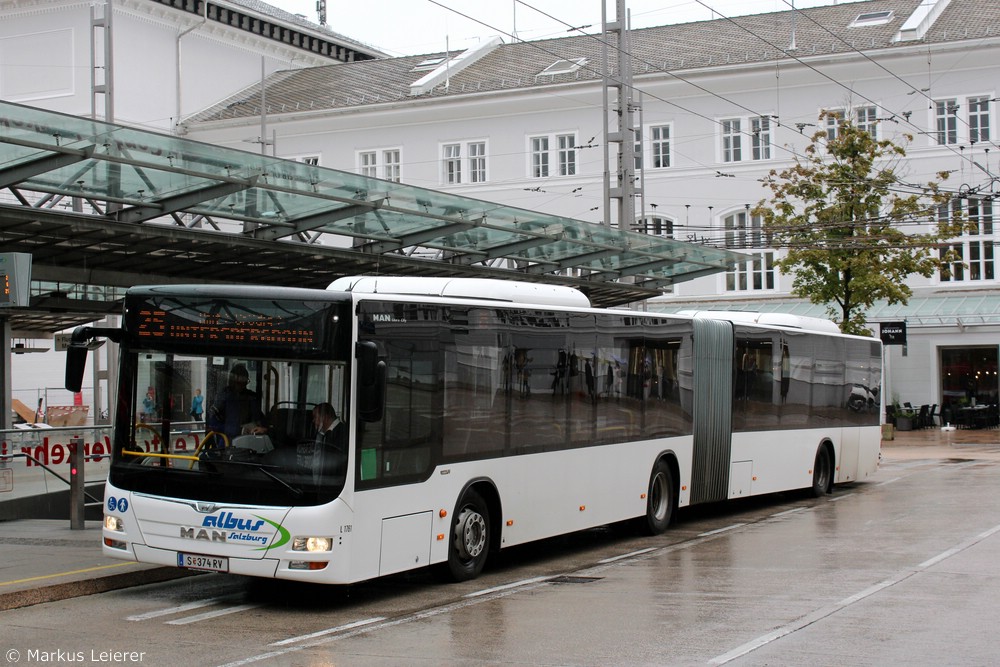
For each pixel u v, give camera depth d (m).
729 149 47.66
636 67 48.62
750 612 10.65
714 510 21.22
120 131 13.92
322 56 61.59
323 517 10.67
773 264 38.97
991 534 16.36
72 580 11.87
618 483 16.08
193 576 13.24
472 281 13.80
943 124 44.53
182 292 11.40
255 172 15.59
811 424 22.69
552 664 8.57
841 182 37.66
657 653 8.90
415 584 12.70
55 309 19.70
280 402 10.98
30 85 48.97
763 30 49.88
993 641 9.13
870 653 8.74
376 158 53.25
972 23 45.00
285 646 9.34
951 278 45.59
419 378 11.95
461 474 12.62
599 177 49.34
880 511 20.05
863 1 50.50
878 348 26.44
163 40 51.09
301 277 21.17
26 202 15.46
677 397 17.94
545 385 14.32
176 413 11.28
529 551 15.84
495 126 51.25
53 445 19.27
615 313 16.16
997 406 45.34
